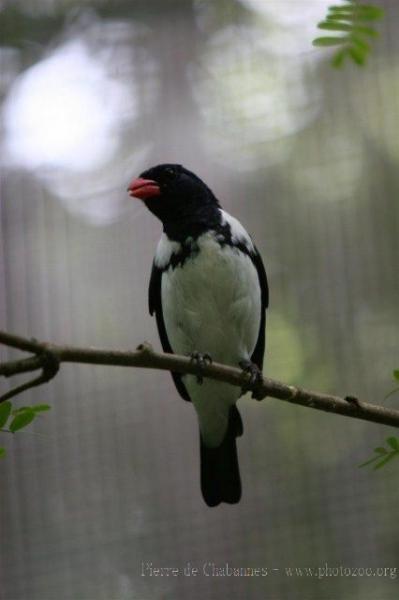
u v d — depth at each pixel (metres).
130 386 11.84
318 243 12.34
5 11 13.80
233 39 13.20
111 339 12.05
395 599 10.88
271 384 7.40
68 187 12.56
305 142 12.73
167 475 11.59
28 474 11.62
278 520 11.39
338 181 12.52
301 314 12.12
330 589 11.07
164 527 11.44
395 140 12.51
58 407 11.80
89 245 12.33
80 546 11.40
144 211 12.34
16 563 11.37
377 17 6.92
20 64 13.67
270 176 12.68
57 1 13.83
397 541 11.07
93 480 11.61
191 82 13.16
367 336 11.92
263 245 12.43
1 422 5.81
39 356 5.70
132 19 13.52
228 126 12.92
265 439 11.70
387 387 11.64
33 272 12.28
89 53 13.38
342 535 11.23
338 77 12.80
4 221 12.41
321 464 11.51
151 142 12.94
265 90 12.97
